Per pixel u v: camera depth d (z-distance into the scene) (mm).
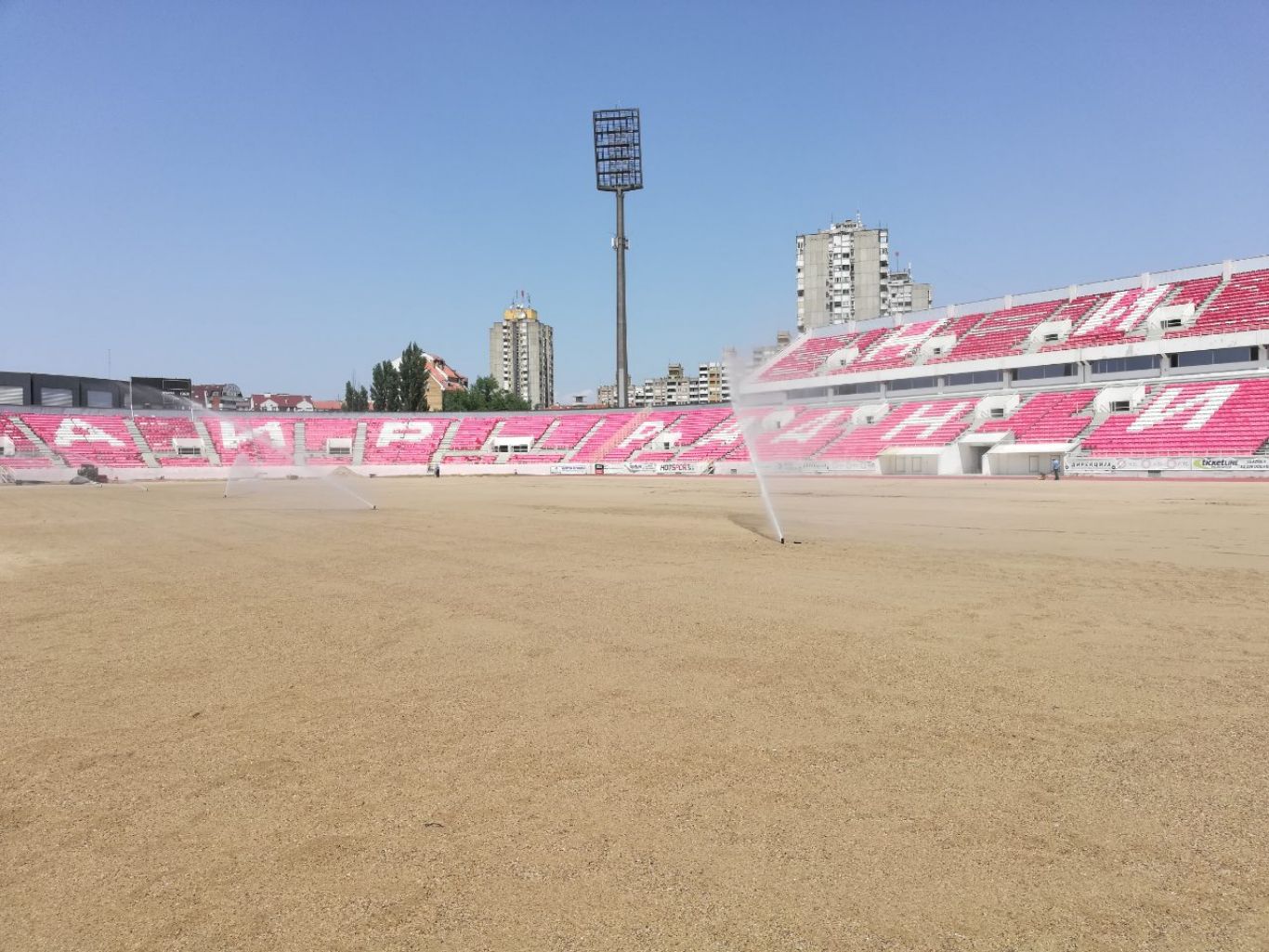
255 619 10867
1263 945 3236
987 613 10289
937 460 62156
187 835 4492
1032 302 74812
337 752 5754
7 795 5121
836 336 87312
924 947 3252
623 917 3531
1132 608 10461
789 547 18078
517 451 92812
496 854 4164
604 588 12805
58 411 81438
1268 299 57094
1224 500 32344
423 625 10211
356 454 90688
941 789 4883
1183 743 5594
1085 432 56781
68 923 3611
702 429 86438
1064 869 3895
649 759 5473
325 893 3809
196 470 80375
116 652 9164
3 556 18938
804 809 4625
